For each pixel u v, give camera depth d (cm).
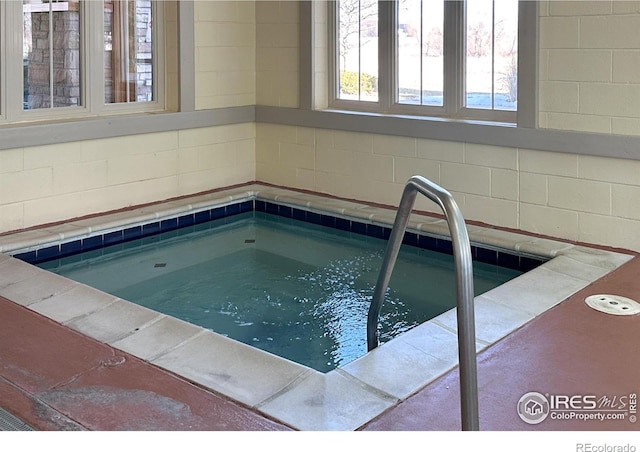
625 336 322
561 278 397
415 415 255
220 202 593
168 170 589
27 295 378
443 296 416
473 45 521
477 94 525
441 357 300
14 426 247
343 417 252
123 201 561
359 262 481
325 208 568
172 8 584
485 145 503
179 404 262
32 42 507
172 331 329
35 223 507
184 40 586
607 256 437
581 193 462
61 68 527
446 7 528
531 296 371
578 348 310
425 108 553
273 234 553
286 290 430
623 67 434
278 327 374
